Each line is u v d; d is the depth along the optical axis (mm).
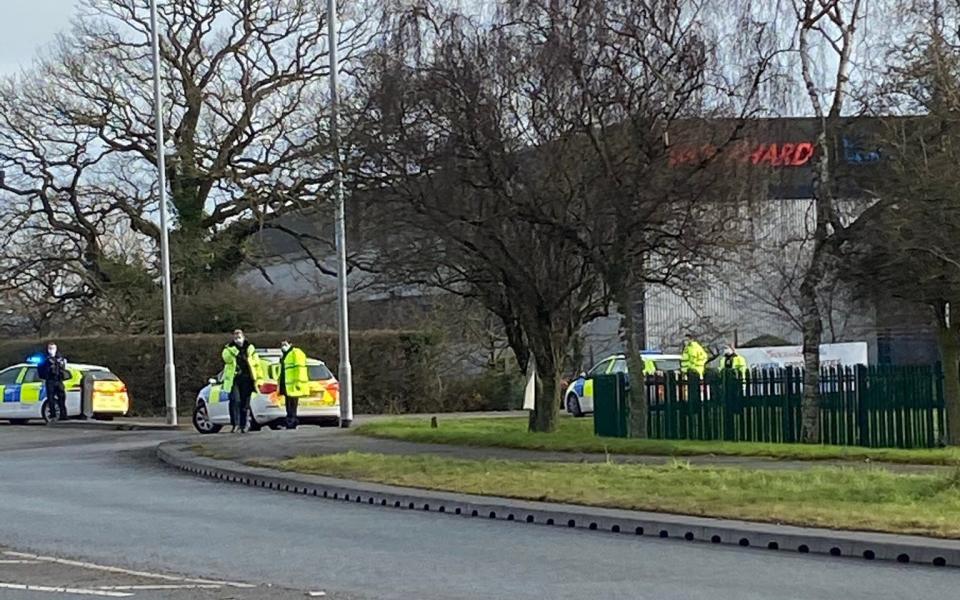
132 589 9500
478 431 23906
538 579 9984
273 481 17344
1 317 49844
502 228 21406
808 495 13688
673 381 23016
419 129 20578
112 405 34906
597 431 23750
